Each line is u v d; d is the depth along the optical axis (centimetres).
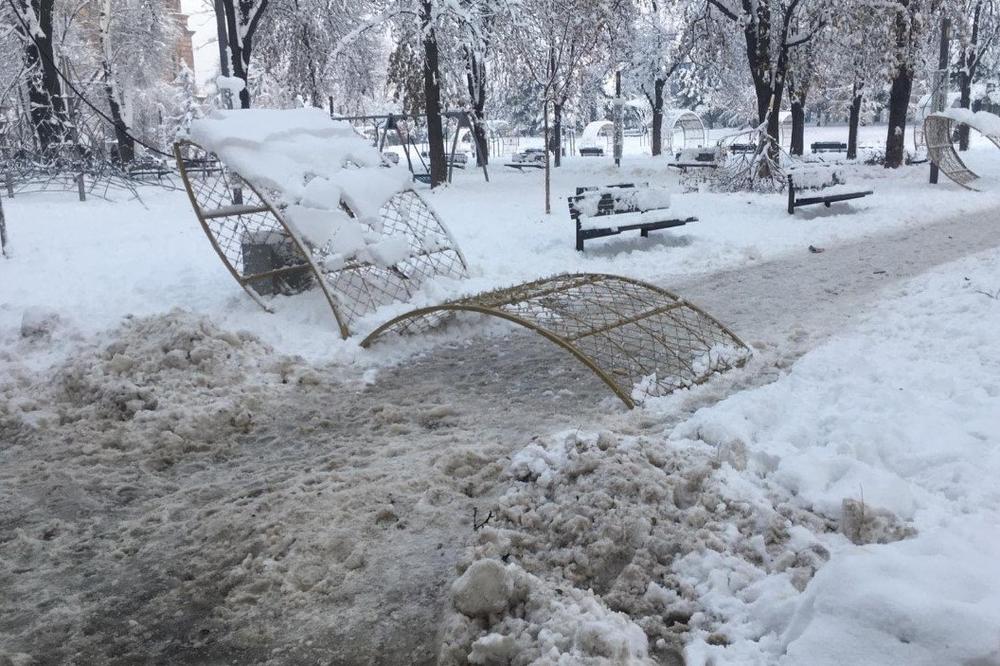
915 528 345
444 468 465
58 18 3098
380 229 828
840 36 2267
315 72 2695
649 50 3909
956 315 707
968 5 2612
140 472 488
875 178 2275
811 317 773
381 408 583
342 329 737
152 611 341
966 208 1545
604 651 262
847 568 267
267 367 656
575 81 2417
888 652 237
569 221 1463
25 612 344
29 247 1188
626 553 340
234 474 482
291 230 763
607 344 696
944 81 2239
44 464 500
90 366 627
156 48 3466
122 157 2789
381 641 312
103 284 933
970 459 405
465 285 905
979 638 229
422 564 363
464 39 2195
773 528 354
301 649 310
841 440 438
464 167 3312
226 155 782
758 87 2219
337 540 384
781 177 1998
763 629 291
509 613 302
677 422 515
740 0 2369
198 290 900
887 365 570
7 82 2836
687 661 279
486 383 631
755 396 519
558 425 530
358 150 891
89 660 310
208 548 391
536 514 373
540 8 2134
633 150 5275
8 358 683
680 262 1084
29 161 2212
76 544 402
